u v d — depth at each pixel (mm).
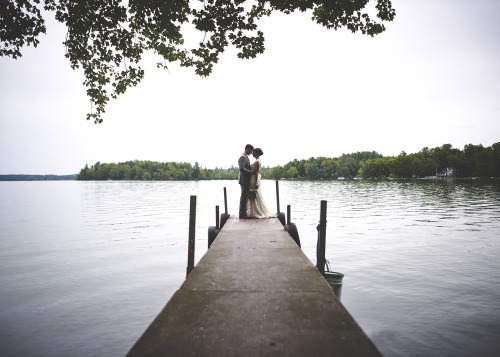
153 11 6016
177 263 10766
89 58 6543
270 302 2934
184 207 32781
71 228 18781
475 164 145625
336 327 2420
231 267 4148
